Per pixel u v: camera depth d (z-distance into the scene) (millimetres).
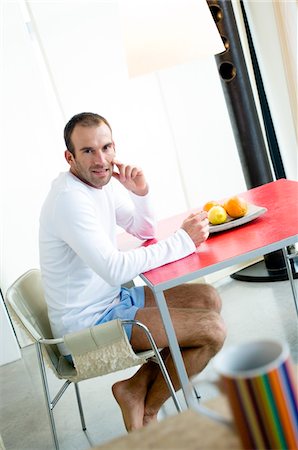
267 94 4520
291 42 4219
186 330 2584
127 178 2877
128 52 2877
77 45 4285
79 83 4324
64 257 2648
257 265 4656
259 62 4477
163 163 4562
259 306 4078
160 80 4469
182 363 2404
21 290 2752
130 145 4480
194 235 2492
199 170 4629
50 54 4230
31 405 3715
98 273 2527
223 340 2641
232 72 4125
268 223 2549
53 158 4477
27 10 4246
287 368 844
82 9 4262
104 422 3283
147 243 2850
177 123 4531
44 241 2668
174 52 2871
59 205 2561
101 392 3643
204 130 4594
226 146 4660
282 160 4641
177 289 2930
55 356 2738
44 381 2723
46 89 4418
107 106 4402
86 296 2684
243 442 860
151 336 2471
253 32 4426
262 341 920
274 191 3023
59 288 2672
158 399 2719
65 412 3504
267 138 4637
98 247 2504
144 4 2834
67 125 2650
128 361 2502
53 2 4195
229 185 4723
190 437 942
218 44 2943
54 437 2797
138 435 1000
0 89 4316
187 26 2875
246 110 4168
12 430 3465
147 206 2906
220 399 1027
